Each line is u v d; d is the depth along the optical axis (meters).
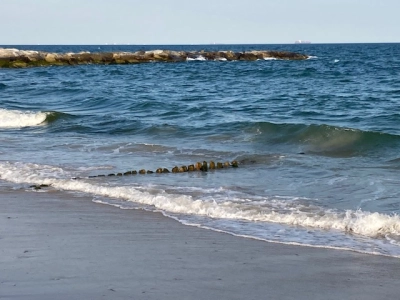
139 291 7.05
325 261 8.28
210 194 12.66
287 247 8.95
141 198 12.23
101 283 7.29
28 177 14.63
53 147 19.52
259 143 20.09
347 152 18.14
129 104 32.50
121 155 17.88
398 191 12.77
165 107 30.75
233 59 110.56
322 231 9.85
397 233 9.61
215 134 21.78
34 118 26.61
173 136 21.83
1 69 80.44
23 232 9.69
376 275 7.73
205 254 8.57
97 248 8.80
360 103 32.72
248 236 9.55
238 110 29.92
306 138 20.25
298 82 53.00
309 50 189.00
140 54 101.06
